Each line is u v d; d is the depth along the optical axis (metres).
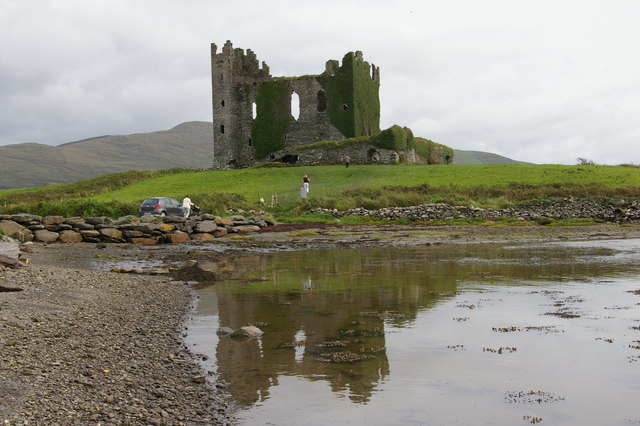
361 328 10.20
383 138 70.50
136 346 8.95
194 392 6.99
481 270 17.47
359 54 81.94
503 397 6.68
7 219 27.16
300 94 82.25
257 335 9.81
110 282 15.21
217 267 19.69
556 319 10.55
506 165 59.94
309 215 41.81
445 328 10.05
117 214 36.69
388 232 33.59
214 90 85.50
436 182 52.72
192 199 46.47
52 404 6.25
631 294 12.92
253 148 84.62
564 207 41.66
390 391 6.94
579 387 6.96
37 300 11.64
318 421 6.08
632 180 48.75
